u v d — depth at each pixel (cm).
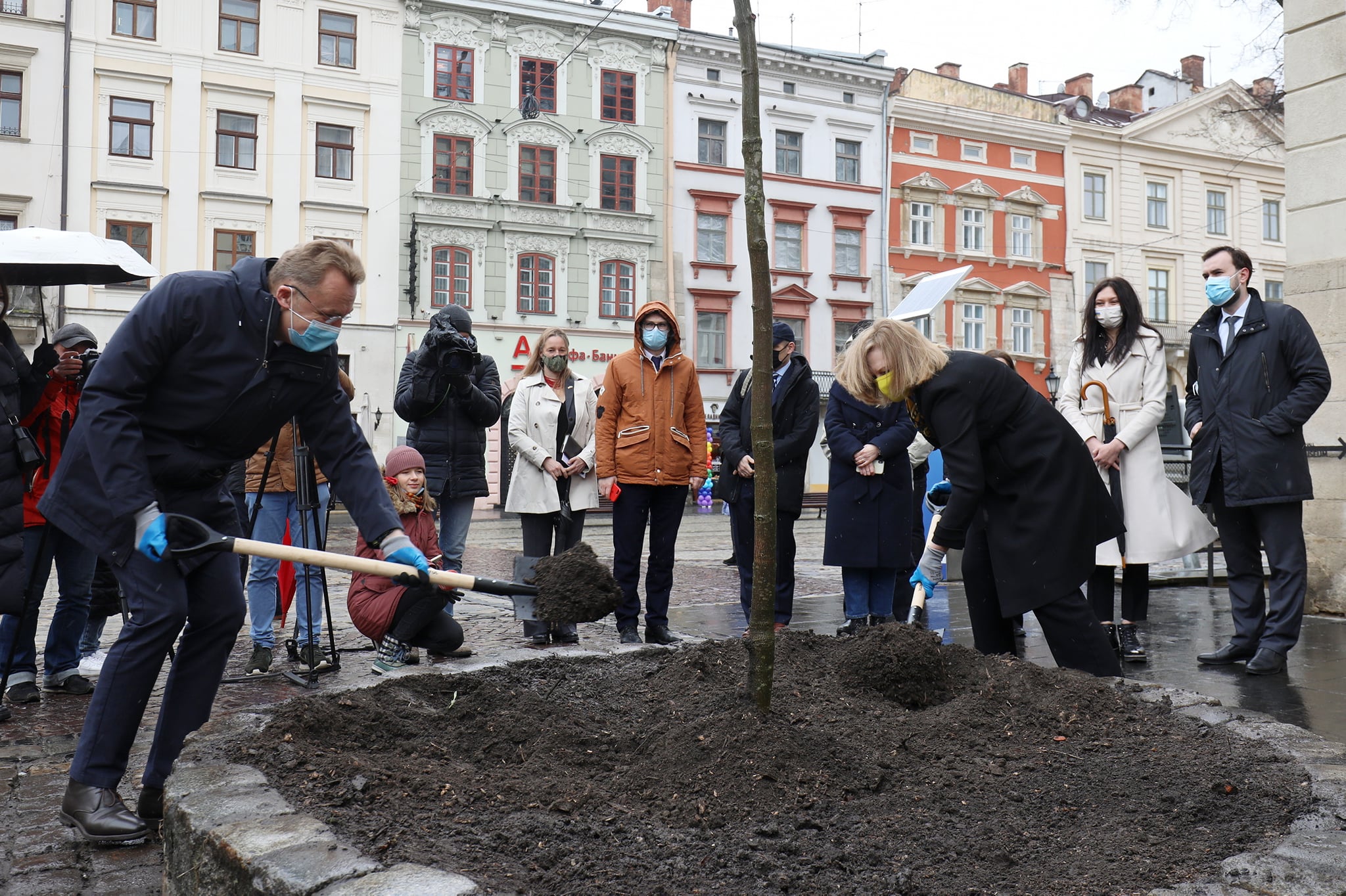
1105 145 3834
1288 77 806
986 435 439
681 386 652
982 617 465
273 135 2830
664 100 3231
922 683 359
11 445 469
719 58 3303
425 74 2966
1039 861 235
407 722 324
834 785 282
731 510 723
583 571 381
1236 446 554
